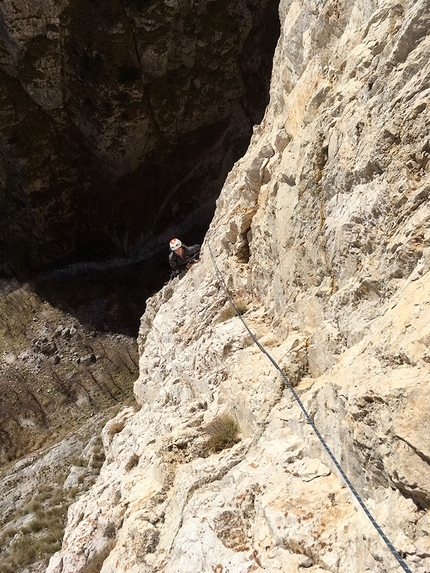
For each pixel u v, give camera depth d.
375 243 5.11
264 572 4.45
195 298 12.52
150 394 13.21
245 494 5.43
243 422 7.16
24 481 21.88
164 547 6.14
